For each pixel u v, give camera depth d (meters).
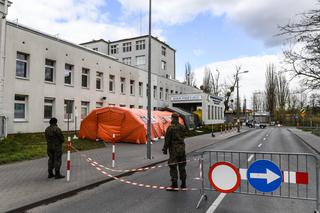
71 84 24.42
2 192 6.39
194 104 45.59
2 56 16.56
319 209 5.39
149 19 12.96
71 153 13.05
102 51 54.66
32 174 8.38
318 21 10.89
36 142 15.59
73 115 24.58
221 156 13.09
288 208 5.46
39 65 20.98
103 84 28.66
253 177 5.62
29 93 20.05
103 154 12.97
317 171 5.19
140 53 51.84
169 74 56.47
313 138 25.58
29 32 20.12
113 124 18.44
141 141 17.77
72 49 24.44
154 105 40.47
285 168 9.99
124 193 6.62
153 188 7.09
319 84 13.69
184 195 6.39
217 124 48.78
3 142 14.23
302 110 56.16
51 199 6.06
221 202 5.84
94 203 5.85
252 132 38.47
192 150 15.59
